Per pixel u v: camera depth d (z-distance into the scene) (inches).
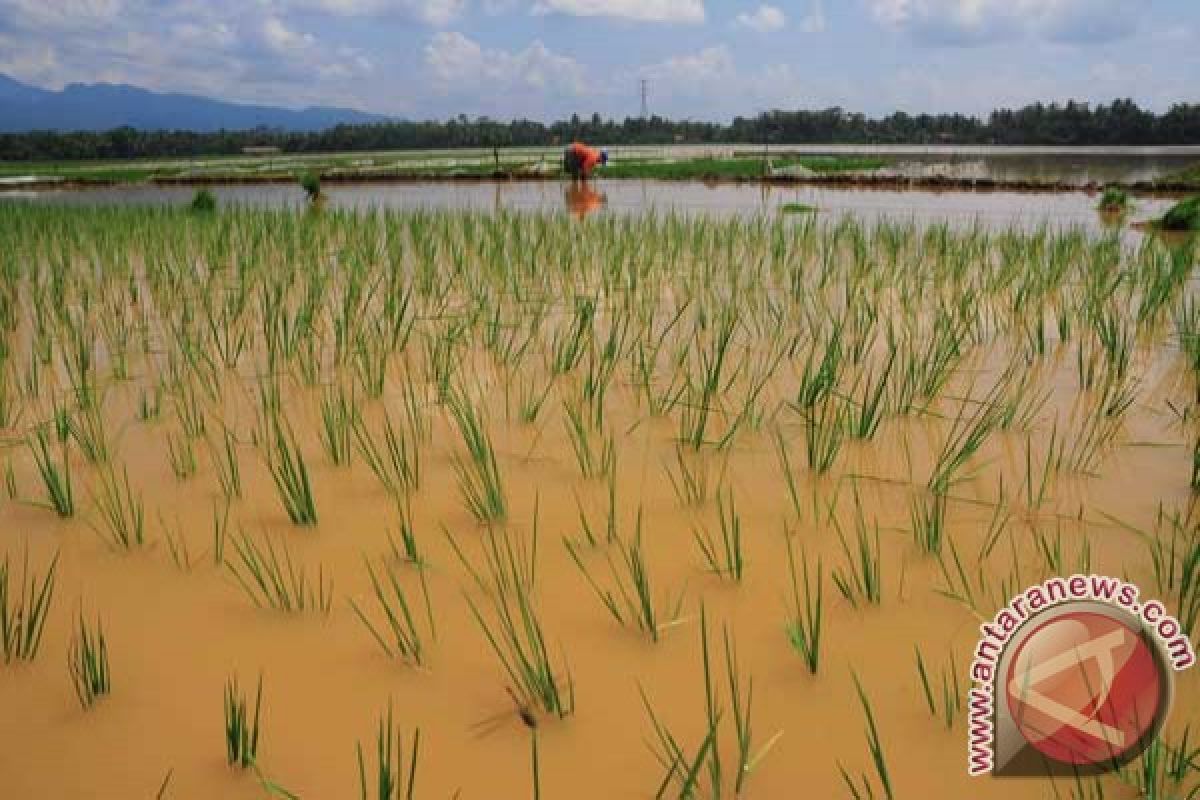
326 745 76.9
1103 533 109.0
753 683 83.7
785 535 111.0
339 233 408.5
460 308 244.5
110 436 147.9
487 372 181.9
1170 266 281.1
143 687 84.7
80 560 107.5
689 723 78.8
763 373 178.2
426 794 71.4
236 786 72.5
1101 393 163.9
